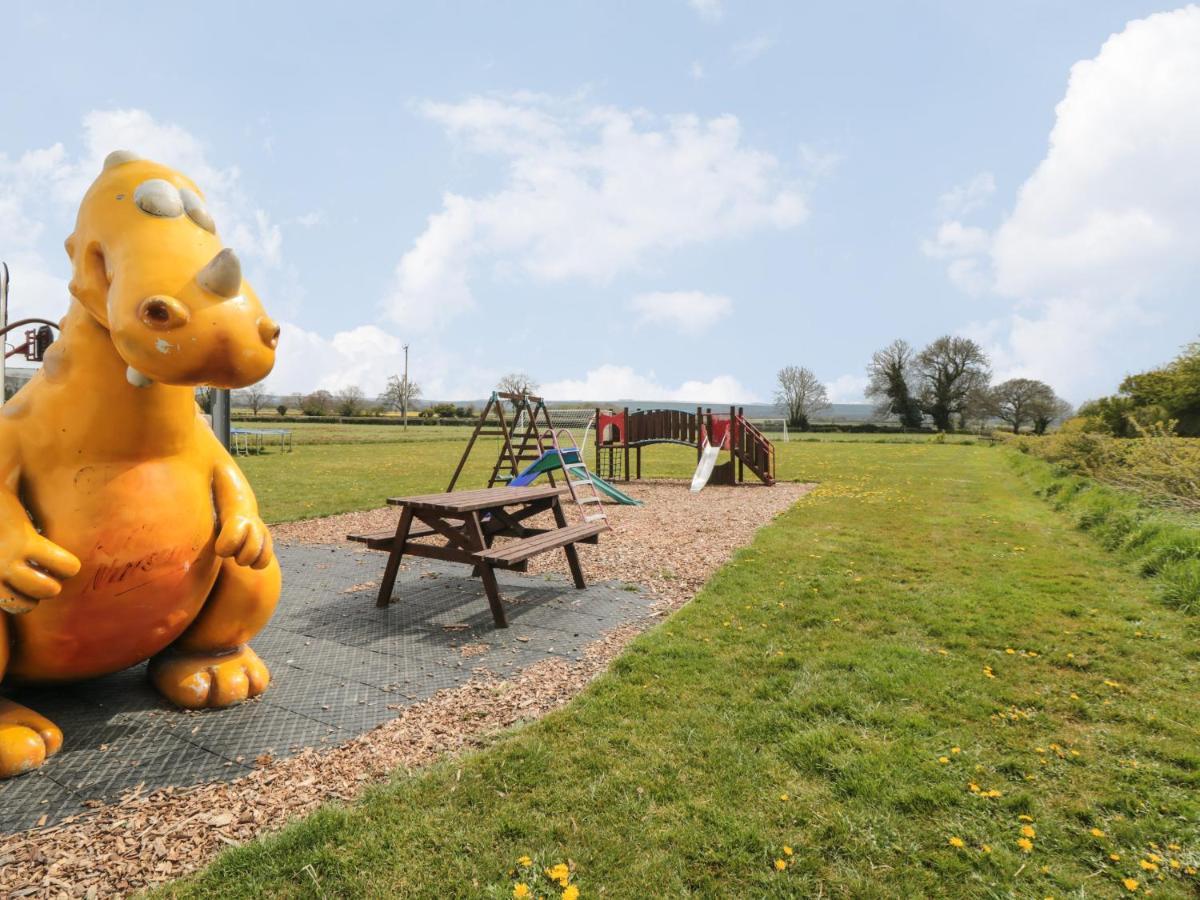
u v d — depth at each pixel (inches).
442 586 239.3
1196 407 647.1
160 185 106.0
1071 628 191.0
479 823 97.9
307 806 103.3
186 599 127.6
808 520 395.2
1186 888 87.8
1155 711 138.1
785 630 187.3
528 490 244.8
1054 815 102.8
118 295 97.1
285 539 328.2
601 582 247.9
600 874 88.3
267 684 147.3
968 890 86.9
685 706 137.5
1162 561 250.2
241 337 97.1
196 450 128.3
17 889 83.7
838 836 96.3
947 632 186.7
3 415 113.2
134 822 98.7
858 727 129.3
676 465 884.0
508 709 138.8
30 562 104.7
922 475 714.8
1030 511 436.1
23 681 123.9
